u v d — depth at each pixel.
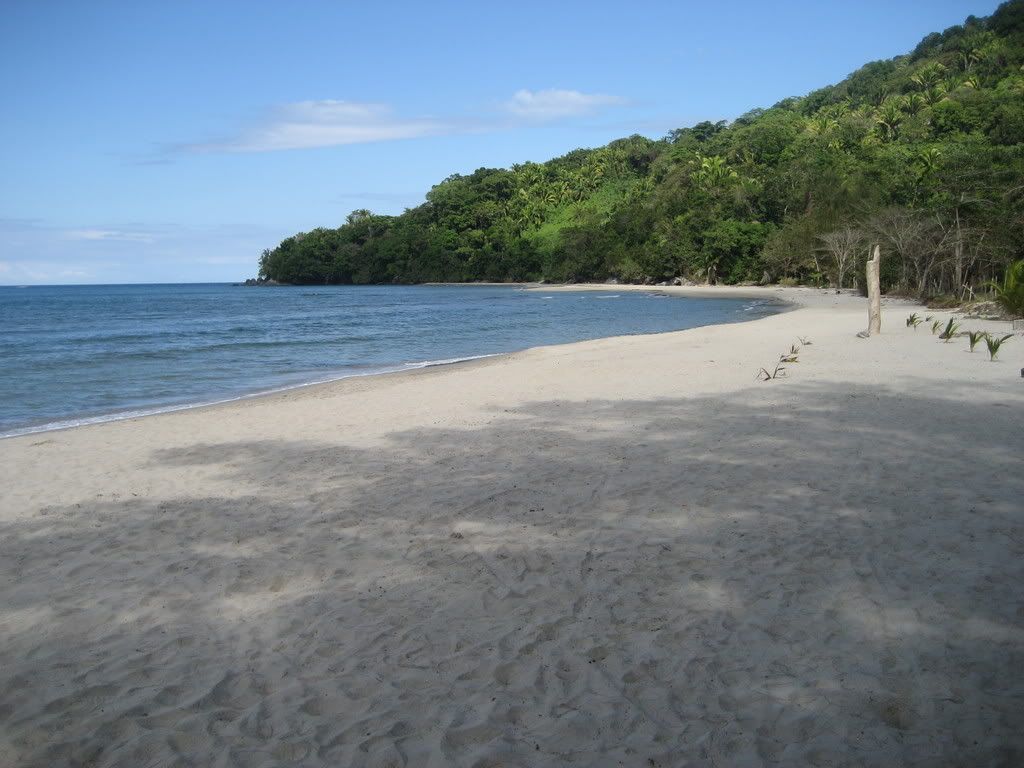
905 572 4.95
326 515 6.66
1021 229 31.06
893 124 88.94
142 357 23.41
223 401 14.45
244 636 4.45
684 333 24.66
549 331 32.47
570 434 9.48
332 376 18.11
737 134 108.75
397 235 134.88
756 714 3.49
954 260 34.22
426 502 6.90
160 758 3.33
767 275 76.25
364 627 4.49
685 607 4.59
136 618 4.73
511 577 5.14
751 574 5.02
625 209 104.94
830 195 68.94
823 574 4.98
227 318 47.69
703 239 84.12
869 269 19.73
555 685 3.79
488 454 8.62
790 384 12.49
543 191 133.25
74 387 16.92
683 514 6.27
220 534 6.27
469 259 124.31
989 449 7.86
